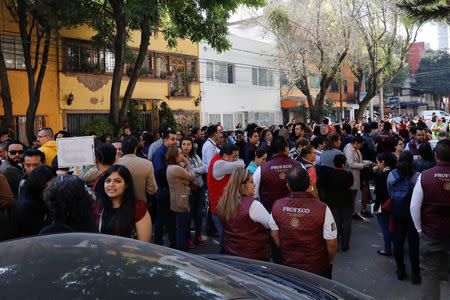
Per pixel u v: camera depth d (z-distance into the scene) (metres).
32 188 3.32
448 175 3.76
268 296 1.98
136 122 17.53
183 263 2.12
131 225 3.29
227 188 3.64
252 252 3.52
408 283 4.71
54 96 15.67
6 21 14.23
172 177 5.48
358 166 7.52
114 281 1.77
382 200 5.66
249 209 3.49
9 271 1.81
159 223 5.80
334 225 3.21
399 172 4.62
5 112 12.30
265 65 27.33
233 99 24.58
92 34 16.83
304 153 5.30
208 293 1.82
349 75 39.34
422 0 8.78
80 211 2.89
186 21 15.27
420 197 3.90
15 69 14.53
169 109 19.19
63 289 1.67
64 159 4.15
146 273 1.89
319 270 3.22
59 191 2.85
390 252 5.71
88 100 16.83
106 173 3.23
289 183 3.34
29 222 3.29
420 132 7.98
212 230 6.89
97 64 17.05
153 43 19.61
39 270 1.82
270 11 22.89
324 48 23.28
